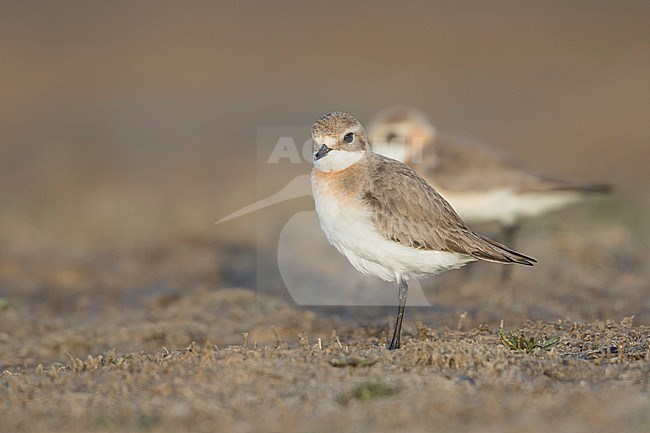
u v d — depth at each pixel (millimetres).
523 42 33938
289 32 35844
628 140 24250
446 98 28109
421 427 6891
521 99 28141
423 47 33812
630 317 10508
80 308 13320
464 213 14070
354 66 31719
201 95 29000
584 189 13914
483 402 7316
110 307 13297
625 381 7828
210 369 8281
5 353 11164
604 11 36875
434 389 7609
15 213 19047
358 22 36969
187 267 15578
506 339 9133
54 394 7973
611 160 22531
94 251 16812
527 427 6809
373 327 11117
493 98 28188
